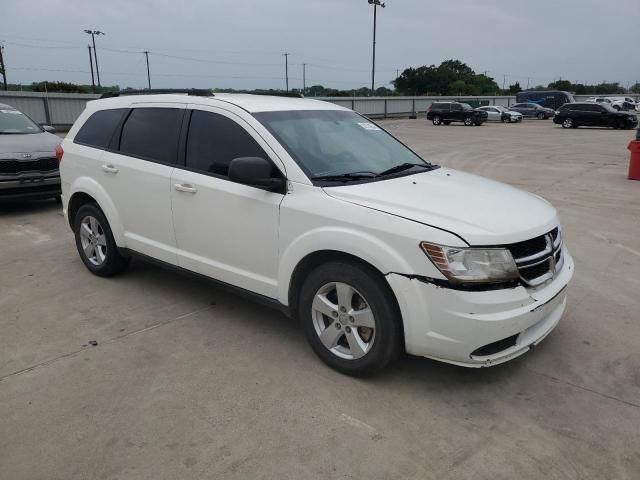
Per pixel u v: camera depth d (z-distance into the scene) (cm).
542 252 335
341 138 429
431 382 354
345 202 342
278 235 372
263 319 450
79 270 571
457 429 306
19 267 583
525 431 305
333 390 345
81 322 445
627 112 3173
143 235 481
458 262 304
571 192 1052
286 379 357
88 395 340
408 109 4922
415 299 313
